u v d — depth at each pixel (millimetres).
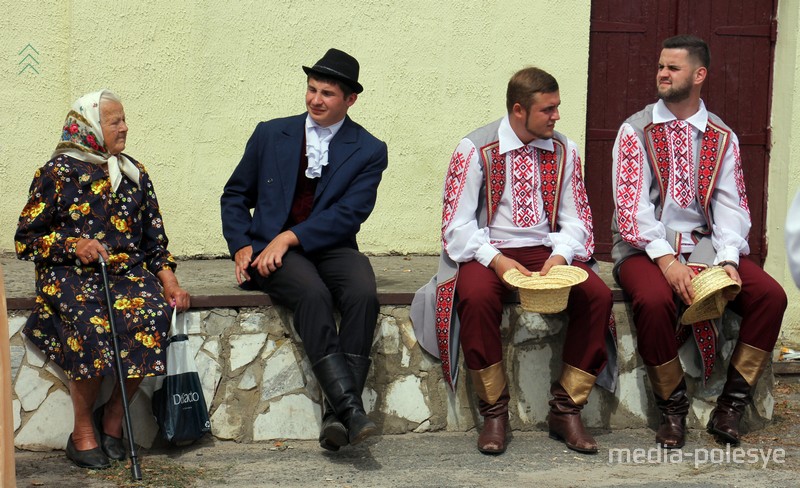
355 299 4148
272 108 5707
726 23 6410
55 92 5547
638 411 4691
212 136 5641
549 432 4527
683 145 4535
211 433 4332
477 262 4352
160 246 4281
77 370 3881
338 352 4066
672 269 4359
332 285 4270
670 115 4547
